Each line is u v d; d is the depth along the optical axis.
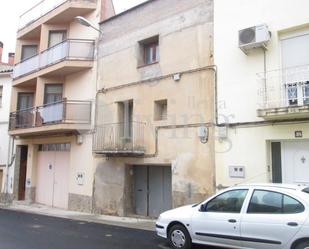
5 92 22.88
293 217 6.18
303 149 9.73
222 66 11.35
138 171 14.44
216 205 7.39
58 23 18.86
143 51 14.45
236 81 10.95
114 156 14.48
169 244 8.45
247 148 10.47
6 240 8.94
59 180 17.66
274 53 10.23
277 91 9.98
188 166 11.83
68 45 16.38
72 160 16.64
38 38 21.23
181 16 12.85
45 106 17.33
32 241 8.81
